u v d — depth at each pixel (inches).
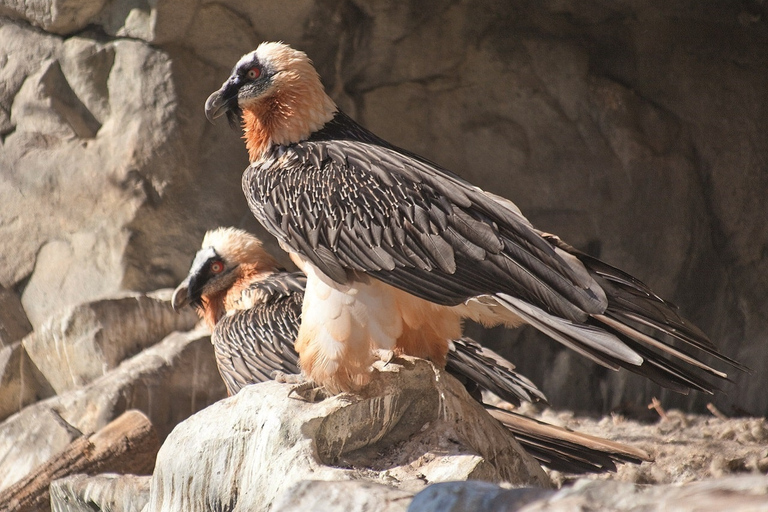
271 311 370.6
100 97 498.9
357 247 239.1
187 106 491.2
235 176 504.7
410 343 245.8
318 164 252.2
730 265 502.9
